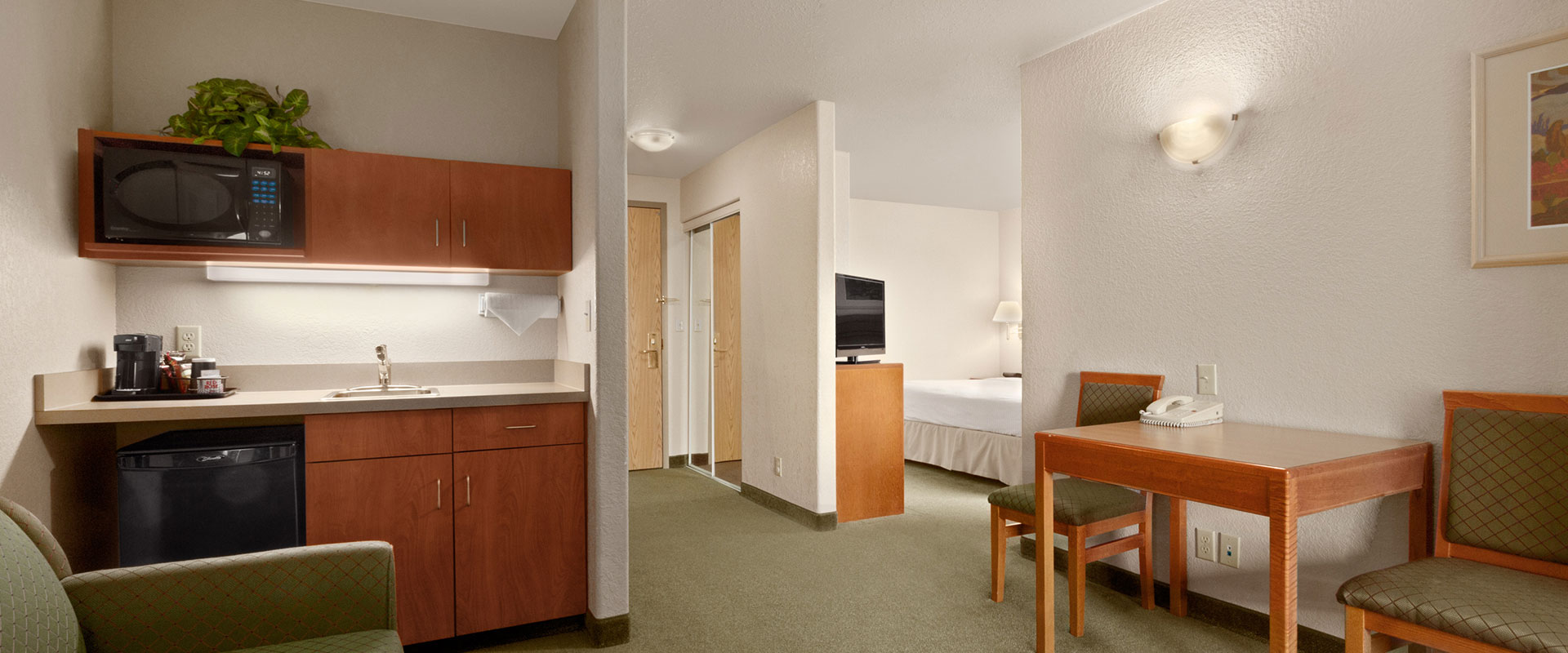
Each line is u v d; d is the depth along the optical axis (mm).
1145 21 2836
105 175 2221
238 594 1463
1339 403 2287
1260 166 2484
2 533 1185
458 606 2395
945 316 7527
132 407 2070
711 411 5582
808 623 2648
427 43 2926
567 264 2850
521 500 2480
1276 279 2441
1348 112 2258
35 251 1987
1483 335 1986
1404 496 2150
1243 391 2539
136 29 2553
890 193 6691
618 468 2504
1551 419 1759
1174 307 2746
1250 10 2500
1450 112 2041
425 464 2350
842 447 4078
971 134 4590
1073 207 3135
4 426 1830
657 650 2434
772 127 4391
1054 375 3219
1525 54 1892
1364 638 1677
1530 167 1887
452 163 2672
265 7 2703
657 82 3660
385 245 2570
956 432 5203
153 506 2047
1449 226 2049
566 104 2953
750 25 2986
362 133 2816
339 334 2809
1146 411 2525
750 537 3771
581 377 2646
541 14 2889
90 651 1357
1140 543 2736
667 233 5805
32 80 1975
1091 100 3053
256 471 2143
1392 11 2158
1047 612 2309
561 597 2541
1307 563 2393
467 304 2996
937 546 3605
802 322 4059
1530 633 1404
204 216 2322
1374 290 2207
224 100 2449
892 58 3330
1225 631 2566
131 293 2537
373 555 1568
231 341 2664
